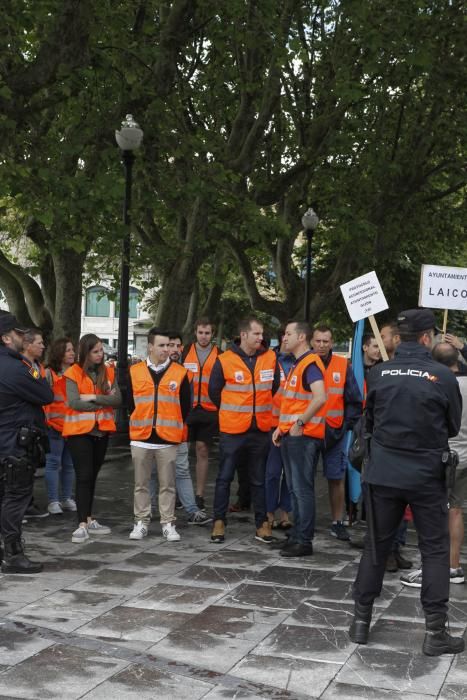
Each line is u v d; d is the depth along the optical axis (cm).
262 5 1446
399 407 492
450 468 485
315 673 443
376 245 2084
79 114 1468
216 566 666
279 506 840
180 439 760
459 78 1730
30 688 415
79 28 1111
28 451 643
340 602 572
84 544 738
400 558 677
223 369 765
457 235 2302
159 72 1442
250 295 2141
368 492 500
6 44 1170
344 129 1811
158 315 1722
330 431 772
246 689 420
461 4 1655
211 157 1739
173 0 1459
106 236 1430
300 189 1969
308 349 727
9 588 593
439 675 444
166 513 763
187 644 482
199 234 1655
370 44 1543
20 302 1939
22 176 1212
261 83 1667
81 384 752
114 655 462
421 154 1920
